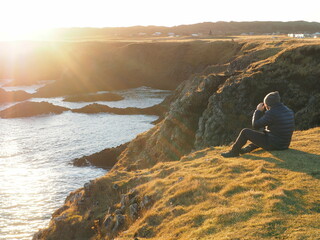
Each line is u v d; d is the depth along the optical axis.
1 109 94.25
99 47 165.75
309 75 31.38
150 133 45.22
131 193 16.88
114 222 16.12
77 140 62.69
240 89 32.94
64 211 23.20
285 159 13.50
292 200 9.89
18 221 32.06
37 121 79.00
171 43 141.62
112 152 51.12
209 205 11.20
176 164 19.50
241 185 11.88
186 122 37.06
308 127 28.31
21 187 40.94
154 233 11.52
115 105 98.38
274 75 33.16
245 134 15.33
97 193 21.58
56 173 46.09
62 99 111.19
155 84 133.25
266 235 8.12
